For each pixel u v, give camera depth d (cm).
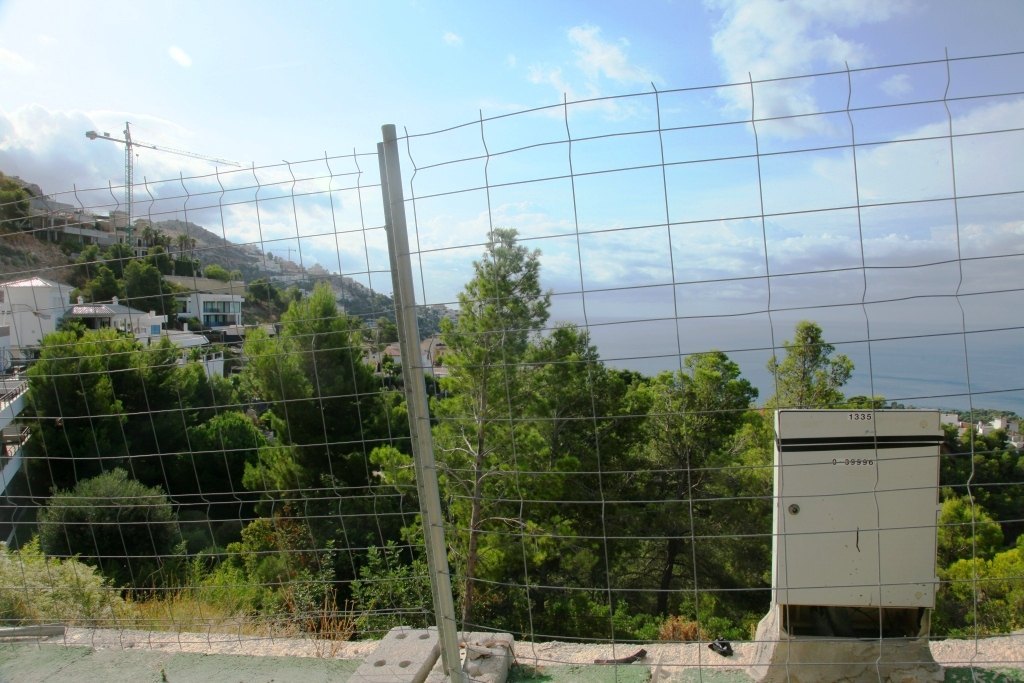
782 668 246
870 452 243
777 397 238
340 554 1088
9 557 484
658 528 1325
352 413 1038
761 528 1316
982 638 272
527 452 1167
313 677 253
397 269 210
